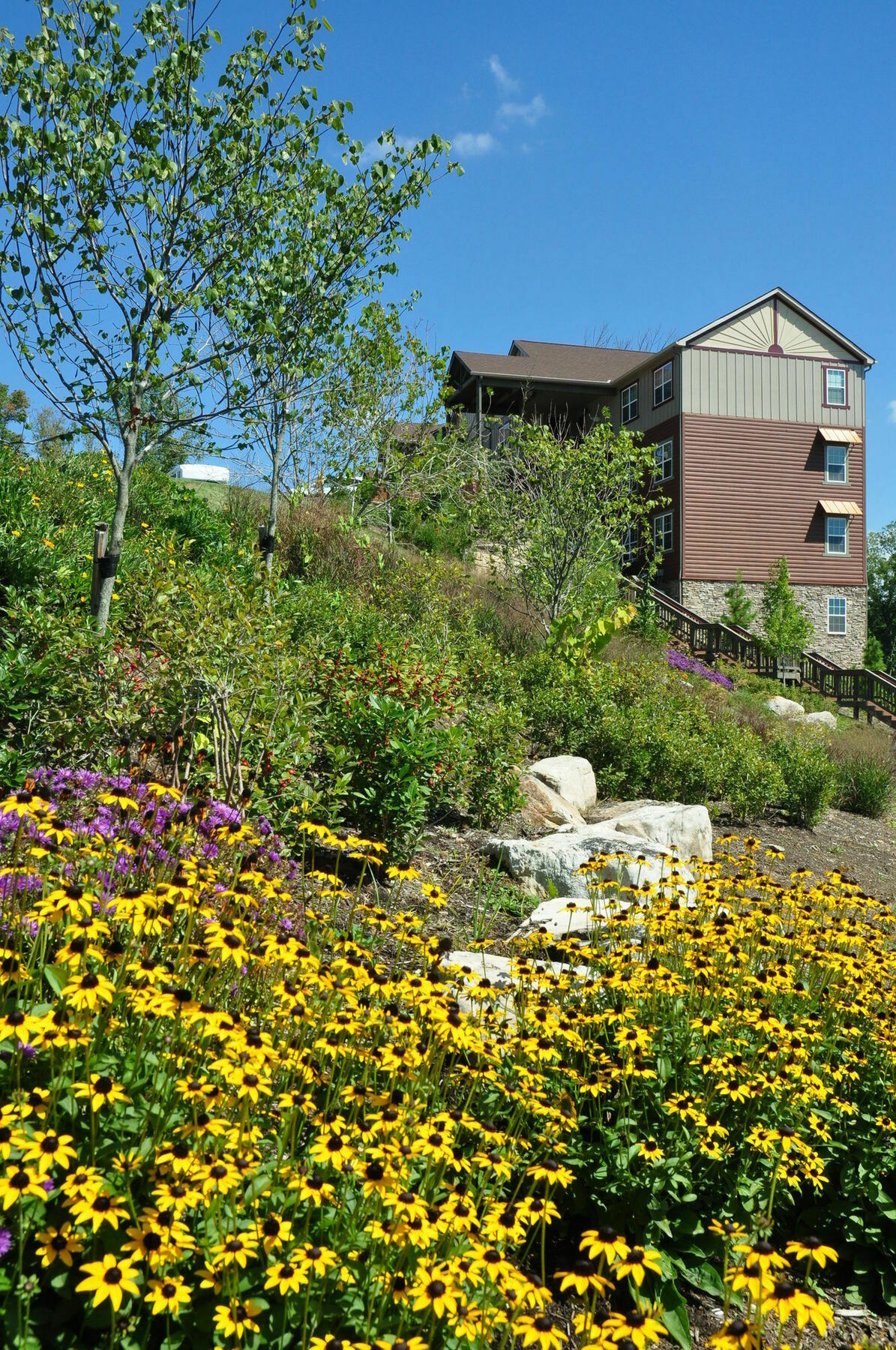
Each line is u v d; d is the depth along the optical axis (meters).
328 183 6.51
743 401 27.30
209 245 6.02
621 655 16.12
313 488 11.86
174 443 6.57
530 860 6.30
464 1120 2.50
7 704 4.76
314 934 3.75
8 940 2.31
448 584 14.55
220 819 4.14
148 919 2.45
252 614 5.23
